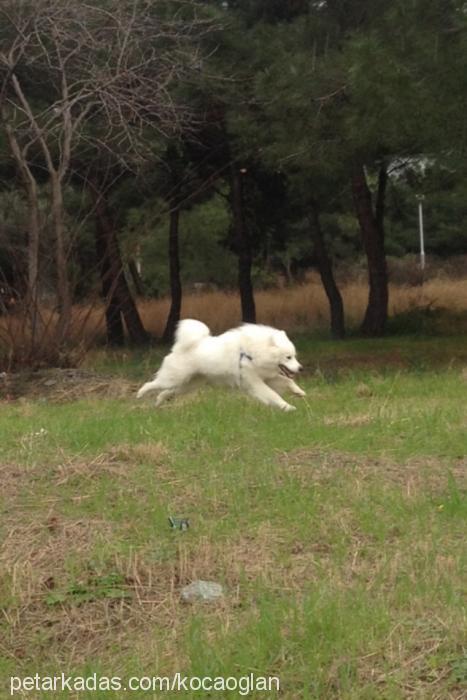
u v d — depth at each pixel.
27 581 4.96
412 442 7.84
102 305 19.97
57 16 13.58
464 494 6.26
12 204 19.88
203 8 15.78
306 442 7.97
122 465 7.18
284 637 4.27
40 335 14.48
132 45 14.39
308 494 6.28
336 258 38.84
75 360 14.53
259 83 14.28
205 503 6.21
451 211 38.50
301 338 21.44
